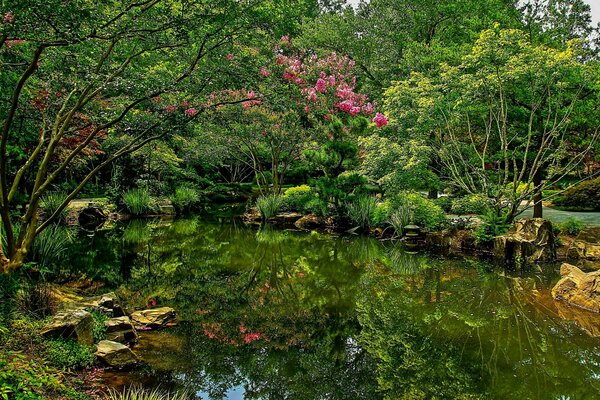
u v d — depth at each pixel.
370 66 17.94
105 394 3.63
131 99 5.98
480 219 11.54
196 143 18.88
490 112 10.91
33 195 4.67
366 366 4.65
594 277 6.67
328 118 13.35
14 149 6.92
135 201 16.58
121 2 4.68
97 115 6.22
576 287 6.84
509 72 9.62
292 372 4.48
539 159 11.62
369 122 13.48
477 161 12.48
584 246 9.58
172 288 7.38
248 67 6.13
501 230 10.16
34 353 3.79
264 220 15.86
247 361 4.68
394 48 17.33
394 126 12.92
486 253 10.18
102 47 5.56
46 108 5.47
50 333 4.13
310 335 5.49
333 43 18.25
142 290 7.13
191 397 3.85
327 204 14.29
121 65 5.47
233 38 5.84
